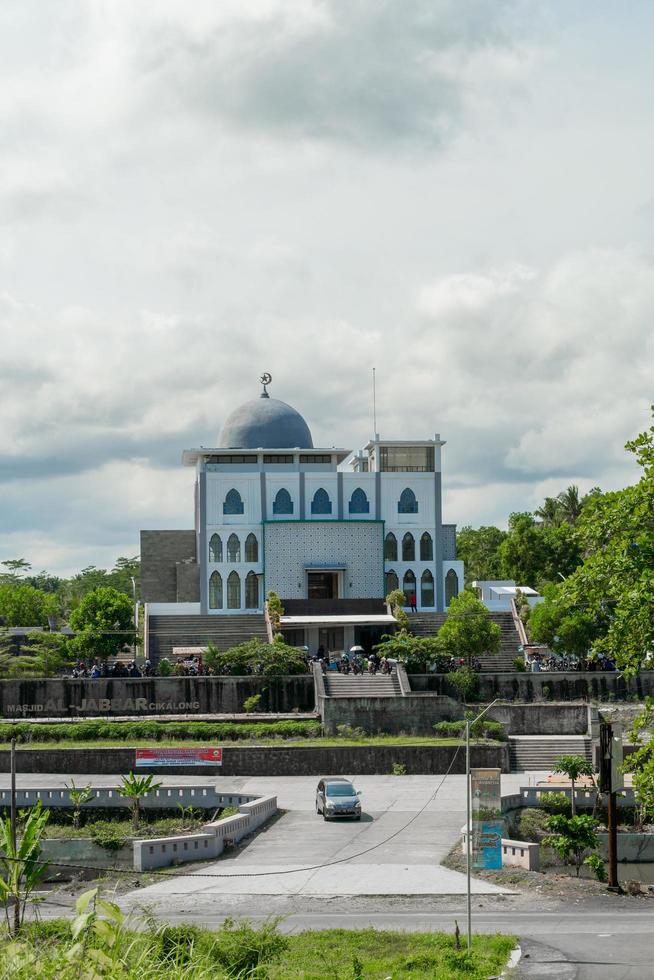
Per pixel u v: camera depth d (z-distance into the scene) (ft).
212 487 387.96
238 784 247.91
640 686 300.40
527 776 254.47
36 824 155.53
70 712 292.61
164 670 302.25
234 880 175.32
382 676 298.97
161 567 423.64
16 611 437.58
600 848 202.69
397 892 167.02
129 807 219.61
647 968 127.85
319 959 128.57
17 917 136.36
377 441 394.11
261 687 295.48
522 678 299.99
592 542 153.28
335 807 212.43
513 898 165.27
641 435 147.43
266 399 423.64
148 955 93.61
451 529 416.46
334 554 387.34
